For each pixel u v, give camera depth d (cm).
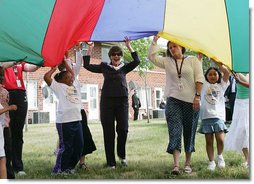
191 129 587
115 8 601
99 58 2530
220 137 612
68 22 565
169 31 595
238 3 586
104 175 579
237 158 703
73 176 573
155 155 771
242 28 588
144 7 602
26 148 923
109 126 635
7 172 545
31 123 2305
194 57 593
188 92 582
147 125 1731
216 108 612
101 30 616
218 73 624
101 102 639
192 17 591
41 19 556
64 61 596
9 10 553
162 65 599
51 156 789
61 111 582
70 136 582
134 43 2105
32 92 2366
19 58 562
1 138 508
